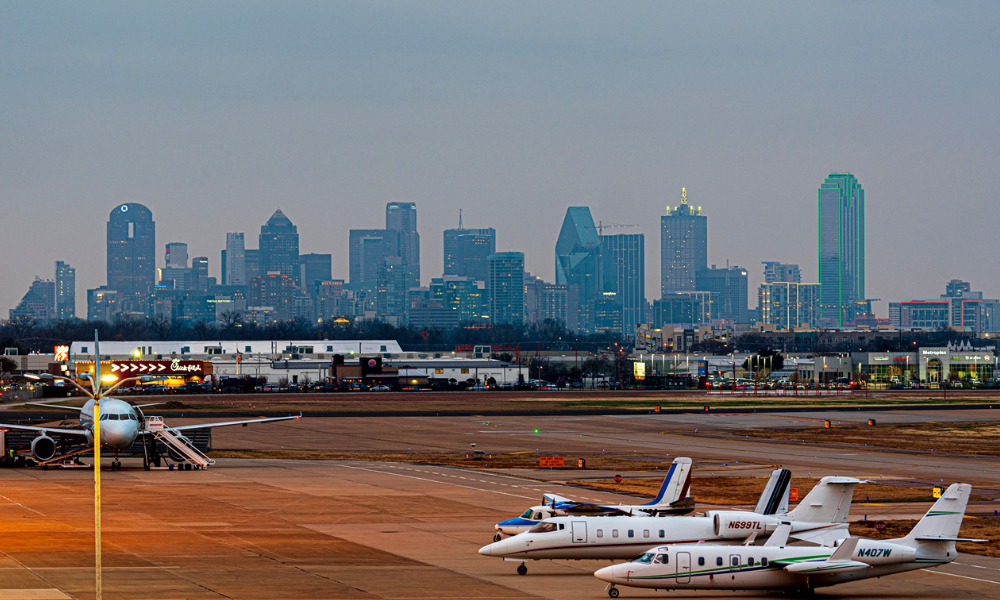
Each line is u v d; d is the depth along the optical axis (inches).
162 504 4918.8
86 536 4050.2
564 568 3587.6
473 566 3609.7
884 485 5910.4
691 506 3927.2
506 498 5255.9
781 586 3218.5
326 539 4087.1
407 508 4901.6
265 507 4879.4
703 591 3292.3
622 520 3521.2
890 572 3235.7
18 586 3191.4
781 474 3762.3
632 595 3240.7
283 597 3122.5
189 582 3294.8
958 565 3764.8
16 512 4606.3
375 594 3186.5
